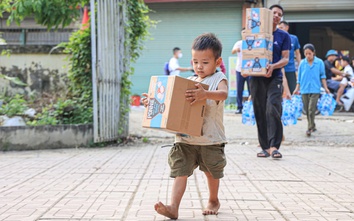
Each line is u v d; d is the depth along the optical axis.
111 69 8.25
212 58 3.55
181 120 3.36
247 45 6.60
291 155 7.18
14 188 4.66
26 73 10.83
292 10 14.86
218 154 3.55
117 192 4.48
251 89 6.91
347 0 14.53
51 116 8.66
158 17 15.69
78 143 8.03
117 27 8.45
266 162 6.45
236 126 10.00
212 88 3.56
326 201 4.21
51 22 9.11
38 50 10.76
